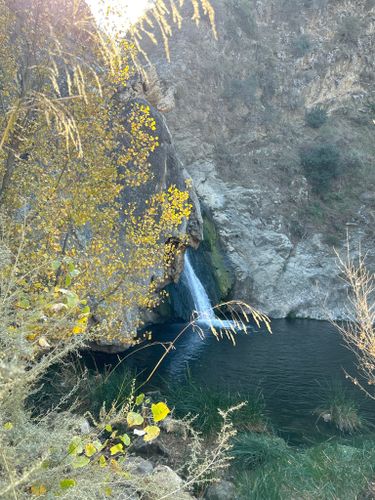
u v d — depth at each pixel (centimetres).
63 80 846
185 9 3969
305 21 4356
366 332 640
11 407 221
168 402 918
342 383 1512
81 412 767
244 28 4122
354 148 3816
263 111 3831
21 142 771
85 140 886
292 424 1112
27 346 214
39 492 206
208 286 2903
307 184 3497
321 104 4128
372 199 3438
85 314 258
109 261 962
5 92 772
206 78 3753
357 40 4284
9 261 266
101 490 237
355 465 693
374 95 4241
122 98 1445
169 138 1681
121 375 984
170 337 2158
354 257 3200
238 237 3167
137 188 1445
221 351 1923
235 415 912
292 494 623
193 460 310
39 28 609
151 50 3753
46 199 789
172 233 1498
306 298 3048
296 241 3288
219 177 3422
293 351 1972
